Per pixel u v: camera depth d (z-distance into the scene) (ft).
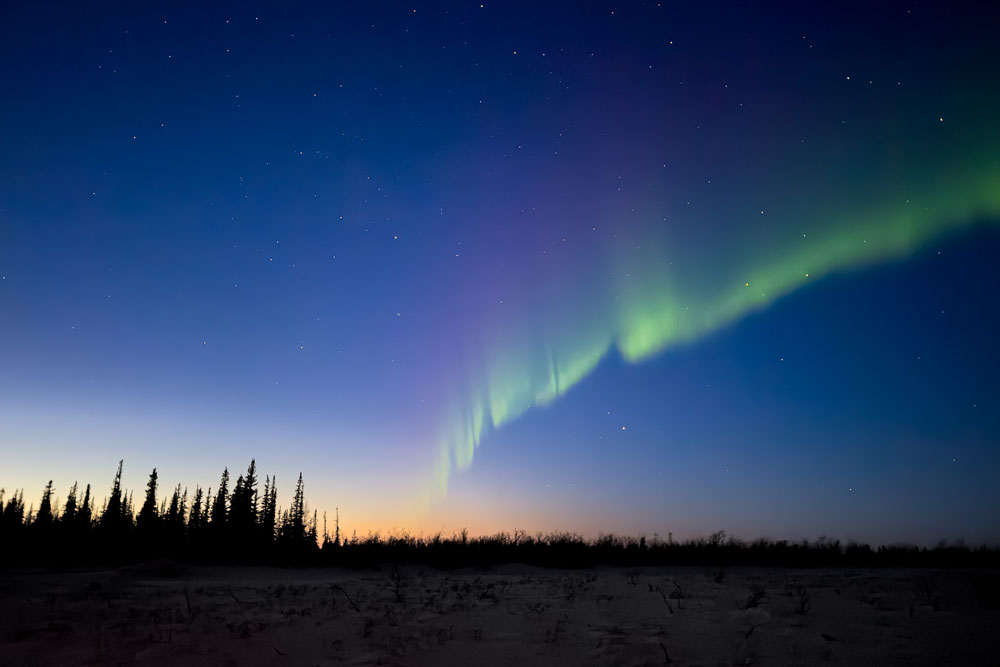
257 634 31.27
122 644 29.66
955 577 43.11
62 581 64.54
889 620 28.73
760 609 32.19
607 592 43.60
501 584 55.36
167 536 159.84
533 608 36.91
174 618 37.11
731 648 25.21
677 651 25.09
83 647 29.40
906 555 82.07
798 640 25.85
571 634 29.22
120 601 47.06
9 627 34.12
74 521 169.68
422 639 29.30
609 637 27.86
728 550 89.61
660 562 88.17
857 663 22.70
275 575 85.92
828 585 42.24
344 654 27.02
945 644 24.59
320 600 45.88
